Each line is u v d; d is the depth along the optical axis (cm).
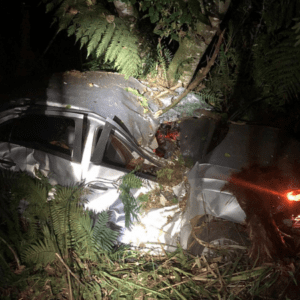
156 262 346
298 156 365
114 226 354
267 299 306
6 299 275
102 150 338
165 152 392
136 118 381
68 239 327
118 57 388
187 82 445
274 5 519
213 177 344
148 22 468
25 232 337
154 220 353
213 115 413
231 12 578
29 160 340
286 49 468
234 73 542
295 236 342
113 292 304
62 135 363
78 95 367
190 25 394
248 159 360
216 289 309
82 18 373
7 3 570
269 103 486
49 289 292
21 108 345
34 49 591
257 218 326
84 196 345
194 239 348
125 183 338
